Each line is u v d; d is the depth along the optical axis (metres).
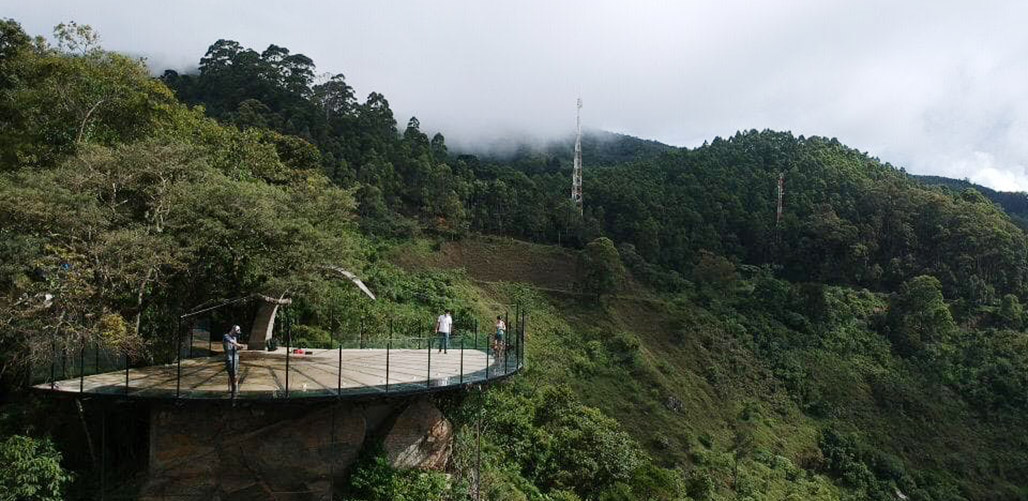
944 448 65.62
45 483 14.78
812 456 59.16
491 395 25.61
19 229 16.83
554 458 27.91
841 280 103.62
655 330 75.19
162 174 19.86
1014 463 64.50
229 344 14.92
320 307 27.56
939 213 107.56
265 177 33.09
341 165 82.88
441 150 124.75
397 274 54.38
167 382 15.91
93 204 17.23
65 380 16.38
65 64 24.80
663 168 129.25
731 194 118.19
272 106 95.25
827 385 71.88
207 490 15.23
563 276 85.88
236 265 19.98
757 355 74.69
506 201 101.00
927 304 83.94
